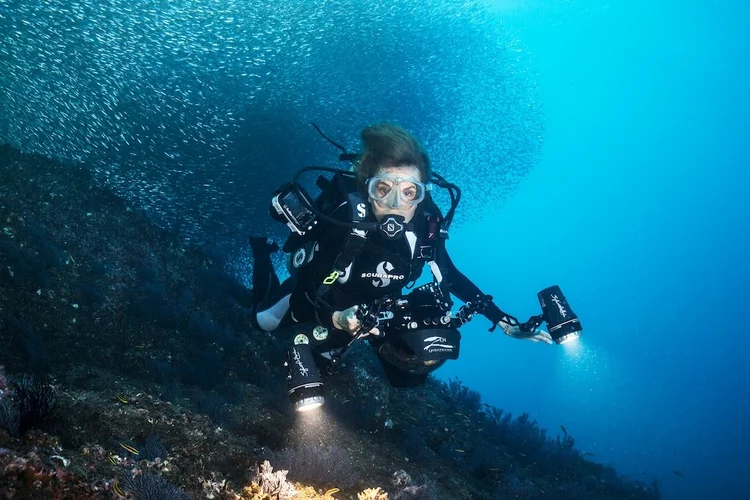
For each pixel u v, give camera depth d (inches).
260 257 156.2
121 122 385.4
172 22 394.6
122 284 265.7
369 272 103.9
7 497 77.1
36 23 361.7
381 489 164.9
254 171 418.0
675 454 922.7
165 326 255.6
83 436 129.4
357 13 473.4
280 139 434.0
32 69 366.6
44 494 81.8
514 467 313.1
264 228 421.4
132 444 131.8
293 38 441.1
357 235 100.3
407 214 104.7
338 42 468.8
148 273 279.6
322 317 106.1
